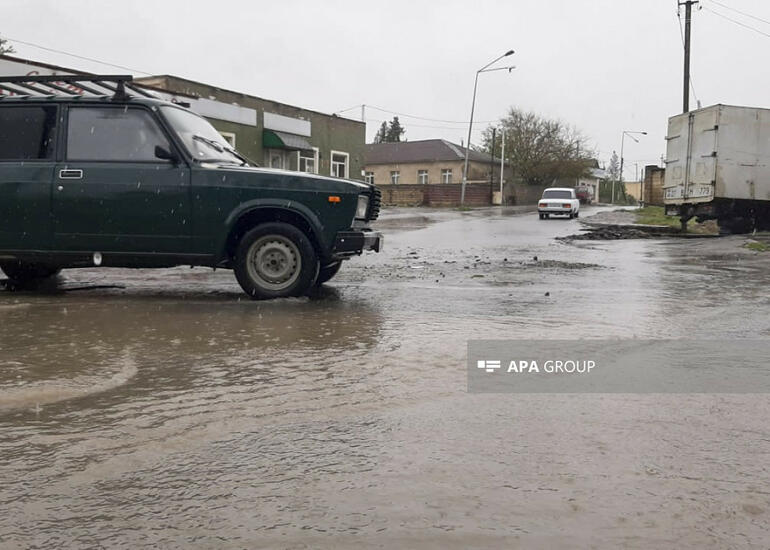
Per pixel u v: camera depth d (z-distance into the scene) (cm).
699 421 334
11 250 701
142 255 697
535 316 605
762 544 221
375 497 252
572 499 250
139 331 531
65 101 706
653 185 3822
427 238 1811
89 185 686
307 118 3894
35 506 245
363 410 347
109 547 219
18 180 693
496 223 2708
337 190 693
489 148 7231
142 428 320
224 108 3206
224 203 684
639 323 573
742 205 2056
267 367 426
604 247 1524
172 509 243
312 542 221
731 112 1986
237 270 697
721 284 851
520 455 291
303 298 707
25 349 467
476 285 834
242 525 232
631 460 286
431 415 341
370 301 693
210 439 308
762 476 271
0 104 710
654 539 223
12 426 321
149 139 700
